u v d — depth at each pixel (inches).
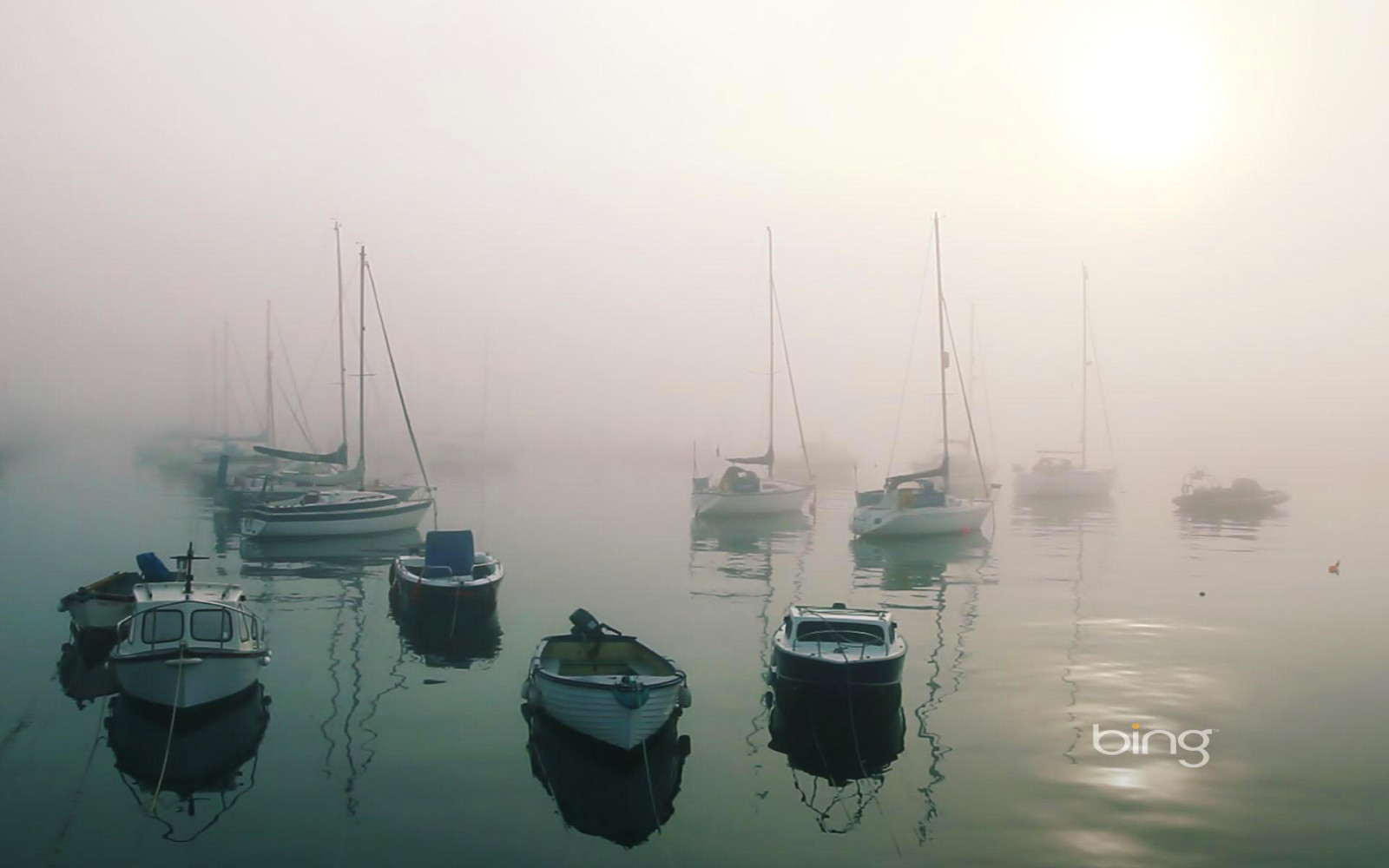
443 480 3656.5
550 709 712.4
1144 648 1023.6
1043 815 604.1
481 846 556.4
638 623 1136.8
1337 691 864.9
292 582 1364.4
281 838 560.7
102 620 938.1
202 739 714.2
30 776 644.1
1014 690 863.1
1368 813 606.2
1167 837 573.9
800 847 563.2
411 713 778.8
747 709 813.2
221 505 2322.8
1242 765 685.9
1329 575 1537.9
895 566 1619.1
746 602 1279.5
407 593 1119.6
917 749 716.7
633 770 668.1
